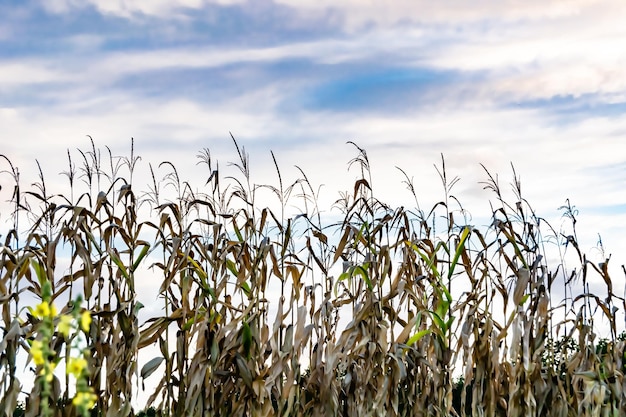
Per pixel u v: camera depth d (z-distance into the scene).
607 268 6.06
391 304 6.05
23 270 5.14
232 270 5.75
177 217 5.59
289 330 5.63
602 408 6.12
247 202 5.86
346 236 5.93
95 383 5.18
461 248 5.95
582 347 6.10
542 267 6.00
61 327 3.17
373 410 5.63
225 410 5.62
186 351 5.49
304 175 6.03
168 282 5.38
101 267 5.32
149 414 5.70
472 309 5.95
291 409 5.73
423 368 5.99
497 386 6.02
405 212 6.19
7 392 4.95
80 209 5.31
